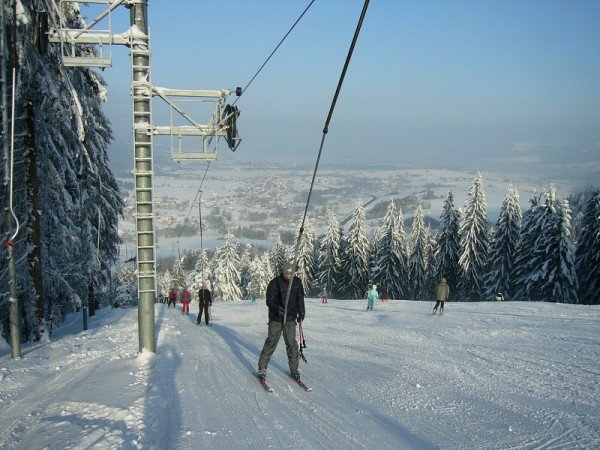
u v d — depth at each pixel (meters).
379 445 5.10
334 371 8.64
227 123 10.73
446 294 20.30
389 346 11.70
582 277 43.25
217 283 66.31
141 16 9.75
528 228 44.50
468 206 51.06
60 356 10.30
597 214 41.38
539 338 12.59
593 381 7.88
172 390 7.09
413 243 61.06
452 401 6.81
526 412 6.31
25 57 11.55
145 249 9.74
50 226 16.52
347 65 5.12
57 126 15.14
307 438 5.25
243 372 8.33
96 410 5.85
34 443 4.87
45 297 17.38
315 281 66.56
